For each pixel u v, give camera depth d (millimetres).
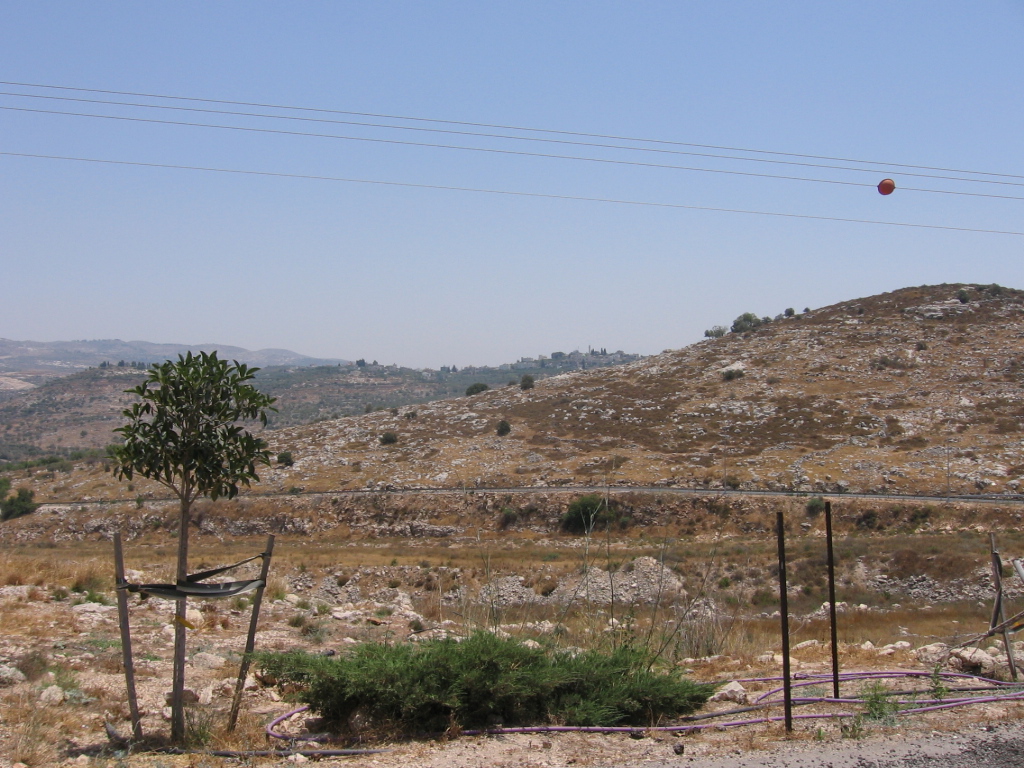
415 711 7980
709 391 86438
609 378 99000
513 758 7133
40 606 13477
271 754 7215
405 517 60969
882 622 26406
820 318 106188
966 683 9820
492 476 68250
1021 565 10070
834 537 46656
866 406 75500
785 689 7965
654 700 8508
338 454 80125
